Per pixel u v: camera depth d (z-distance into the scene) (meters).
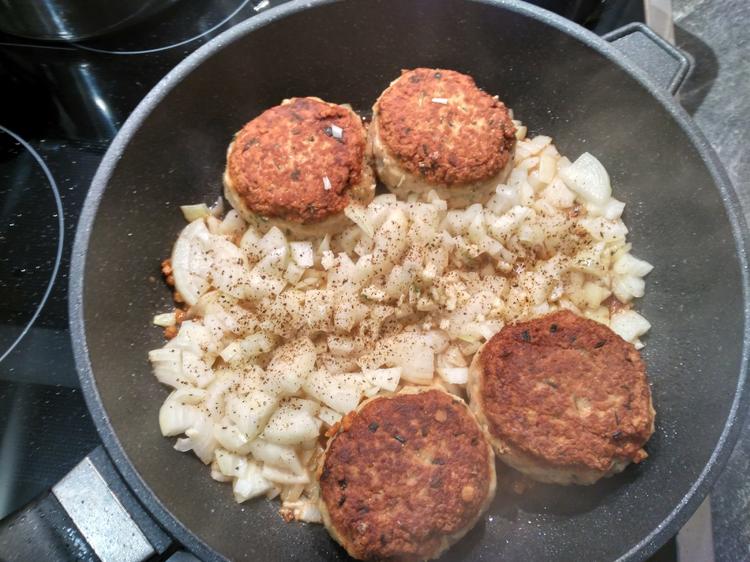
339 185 0.28
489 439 0.25
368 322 0.28
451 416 0.24
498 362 0.25
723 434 0.23
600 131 0.30
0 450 0.26
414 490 0.23
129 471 0.22
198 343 0.27
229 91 0.29
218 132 0.30
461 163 0.28
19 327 0.28
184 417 0.26
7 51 0.32
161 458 0.25
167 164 0.28
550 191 0.31
